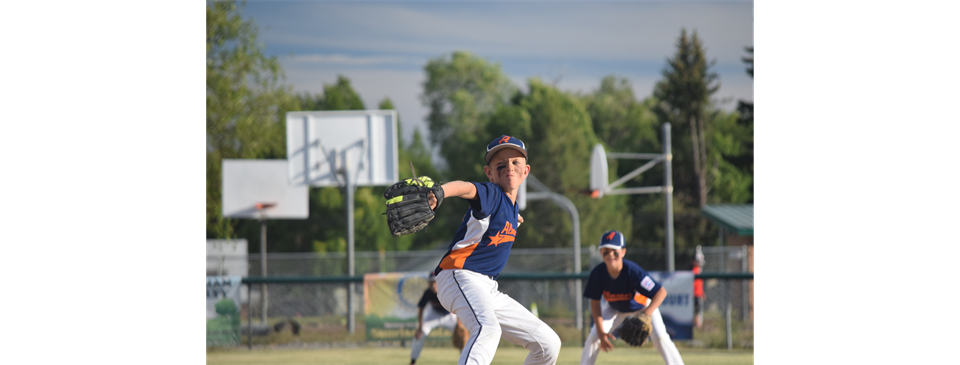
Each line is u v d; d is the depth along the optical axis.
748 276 26.16
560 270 66.38
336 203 102.88
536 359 10.59
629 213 109.31
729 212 46.97
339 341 29.73
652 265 70.25
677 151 113.62
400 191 8.79
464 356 9.52
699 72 118.31
